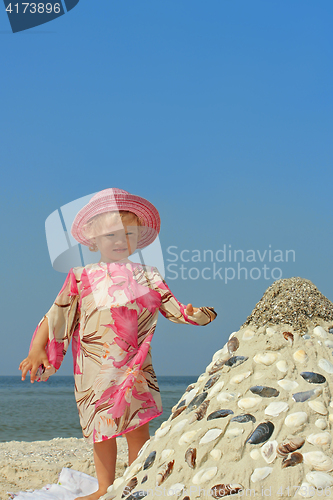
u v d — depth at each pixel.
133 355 2.88
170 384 57.47
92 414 2.78
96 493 2.68
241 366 2.15
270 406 1.94
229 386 2.11
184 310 2.99
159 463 2.05
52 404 19.92
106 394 2.78
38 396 27.44
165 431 2.23
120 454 4.57
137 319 2.95
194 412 2.12
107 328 2.88
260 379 2.06
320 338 2.17
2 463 4.35
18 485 3.77
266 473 1.75
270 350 2.14
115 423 2.72
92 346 2.89
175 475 1.92
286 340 2.17
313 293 2.33
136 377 2.84
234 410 1.99
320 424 1.86
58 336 2.99
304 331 2.20
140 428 2.86
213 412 2.04
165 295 3.08
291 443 1.80
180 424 2.15
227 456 1.85
